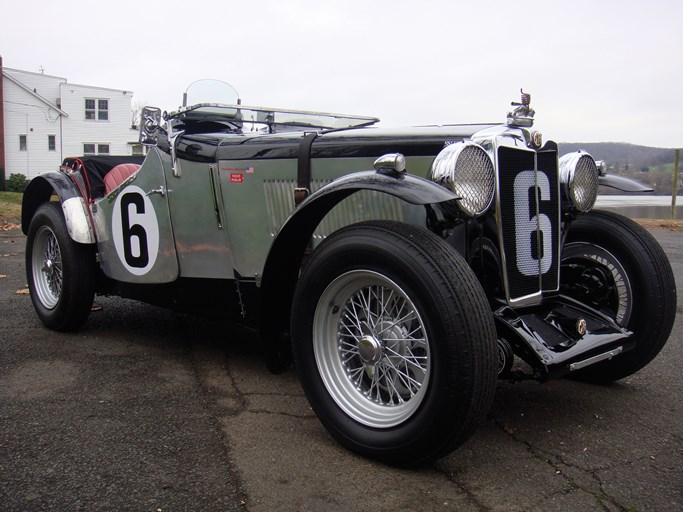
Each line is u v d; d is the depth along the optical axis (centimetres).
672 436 266
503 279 264
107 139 3066
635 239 308
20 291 552
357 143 289
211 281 341
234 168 321
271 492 213
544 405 300
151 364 350
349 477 225
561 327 272
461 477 227
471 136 267
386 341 241
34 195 444
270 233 316
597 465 238
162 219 352
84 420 270
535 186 278
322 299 250
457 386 207
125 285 393
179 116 354
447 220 262
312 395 254
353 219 298
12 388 308
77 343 390
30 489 212
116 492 211
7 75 2870
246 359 363
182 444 249
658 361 374
